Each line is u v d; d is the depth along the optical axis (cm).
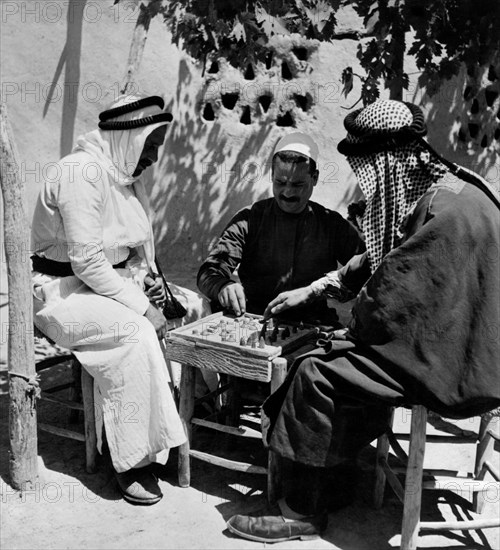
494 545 290
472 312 255
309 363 273
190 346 306
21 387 313
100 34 515
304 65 507
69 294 329
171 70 515
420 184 270
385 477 310
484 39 385
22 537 293
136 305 327
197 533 296
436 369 256
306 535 291
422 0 363
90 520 304
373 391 261
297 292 305
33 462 321
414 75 502
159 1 409
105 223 335
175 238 537
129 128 323
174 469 341
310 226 359
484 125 522
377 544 291
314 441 272
